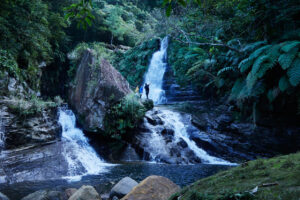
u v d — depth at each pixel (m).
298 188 1.20
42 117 7.83
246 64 6.25
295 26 6.28
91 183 5.20
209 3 8.56
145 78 19.88
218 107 11.80
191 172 6.36
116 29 24.80
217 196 1.42
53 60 15.51
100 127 8.41
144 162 7.88
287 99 7.20
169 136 9.35
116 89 9.13
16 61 10.36
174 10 9.25
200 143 9.71
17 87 9.08
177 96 15.85
